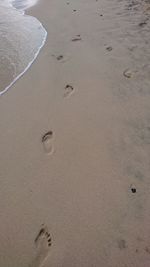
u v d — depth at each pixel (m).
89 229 2.38
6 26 5.88
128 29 4.85
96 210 2.49
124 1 5.90
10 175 2.86
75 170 2.81
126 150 2.92
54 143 3.09
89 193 2.62
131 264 2.18
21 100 3.71
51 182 2.74
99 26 5.13
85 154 2.94
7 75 4.24
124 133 3.08
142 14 5.25
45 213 2.52
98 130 3.16
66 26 5.41
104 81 3.79
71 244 2.31
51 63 4.34
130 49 4.34
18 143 3.15
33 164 2.92
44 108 3.53
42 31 5.43
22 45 5.04
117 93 3.58
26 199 2.64
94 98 3.56
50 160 2.94
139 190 2.58
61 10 6.14
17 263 2.25
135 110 3.31
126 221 2.39
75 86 3.79
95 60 4.23
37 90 3.84
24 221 2.49
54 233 2.39
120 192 2.59
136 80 3.73
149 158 2.82
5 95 3.84
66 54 4.50
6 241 2.39
